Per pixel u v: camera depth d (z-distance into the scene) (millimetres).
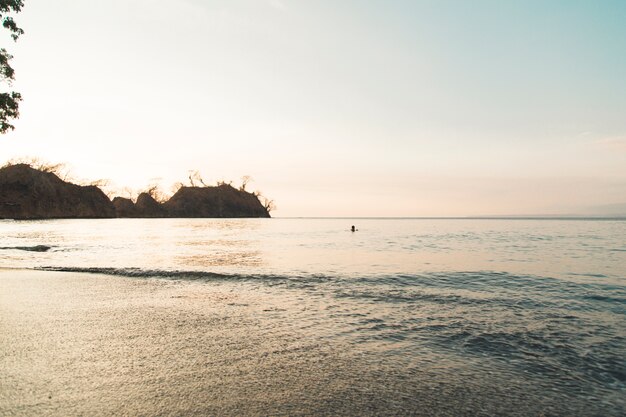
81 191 133500
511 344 6871
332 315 8953
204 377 5152
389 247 33938
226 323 8117
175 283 13617
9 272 15773
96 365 5488
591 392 4930
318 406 4367
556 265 19953
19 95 18328
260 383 4996
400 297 11227
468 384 5125
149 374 5203
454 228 90562
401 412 4281
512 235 55594
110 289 12109
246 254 26969
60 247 31312
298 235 57062
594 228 85625
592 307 9906
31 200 114625
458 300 10773
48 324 7734
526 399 4695
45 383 4797
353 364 5801
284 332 7484
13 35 17922
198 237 49969
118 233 55344
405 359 6062
